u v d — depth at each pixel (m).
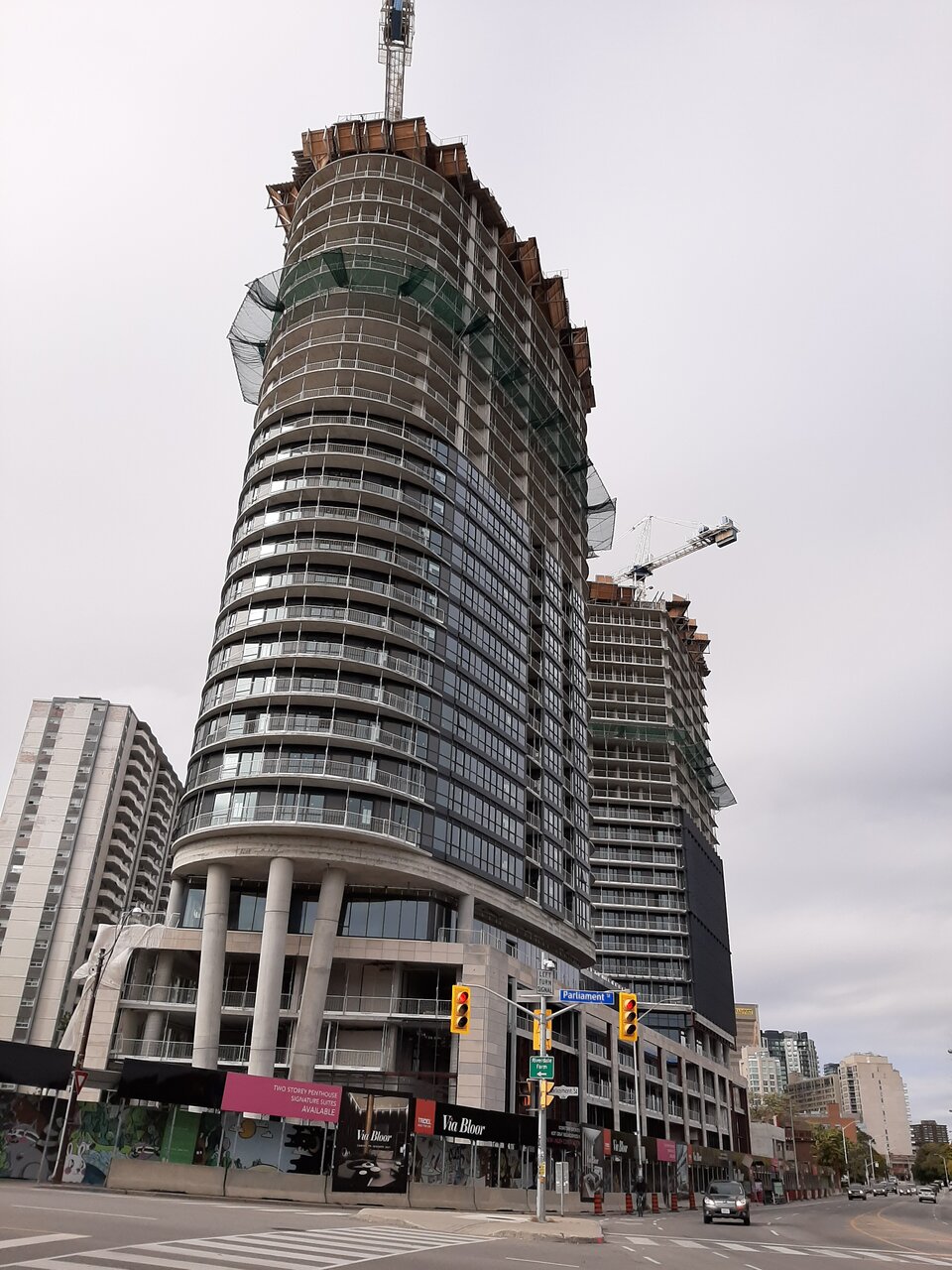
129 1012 57.38
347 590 63.75
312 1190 29.92
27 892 119.25
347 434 70.25
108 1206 20.55
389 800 58.84
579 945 80.75
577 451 101.81
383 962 56.59
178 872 60.00
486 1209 35.25
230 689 62.22
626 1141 61.00
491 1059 52.75
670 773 132.25
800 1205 87.25
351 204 79.69
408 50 111.31
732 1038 130.75
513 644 77.56
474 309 78.50
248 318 81.25
